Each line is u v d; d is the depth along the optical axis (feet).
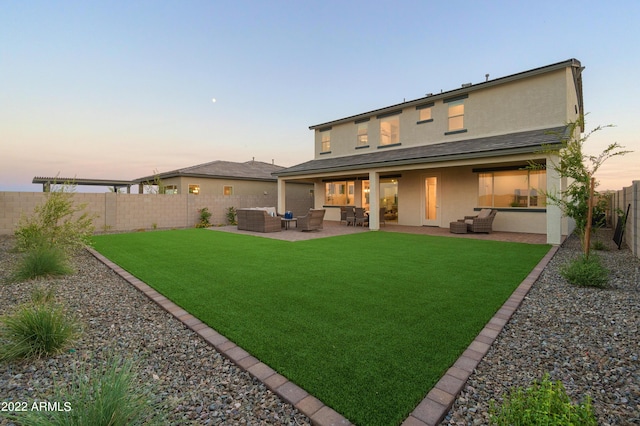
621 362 8.73
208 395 7.49
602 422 6.41
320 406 6.89
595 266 16.63
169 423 6.15
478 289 15.69
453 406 7.01
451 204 46.11
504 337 10.53
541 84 37.65
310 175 51.93
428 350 9.37
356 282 17.06
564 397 5.34
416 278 17.84
